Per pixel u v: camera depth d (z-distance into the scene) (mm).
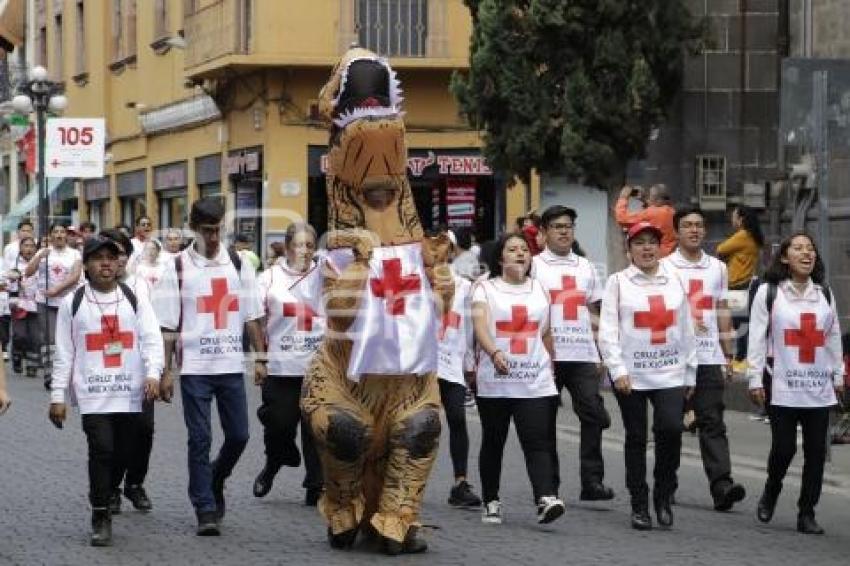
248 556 12297
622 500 15234
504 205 34156
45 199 38906
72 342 12945
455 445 14805
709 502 15164
